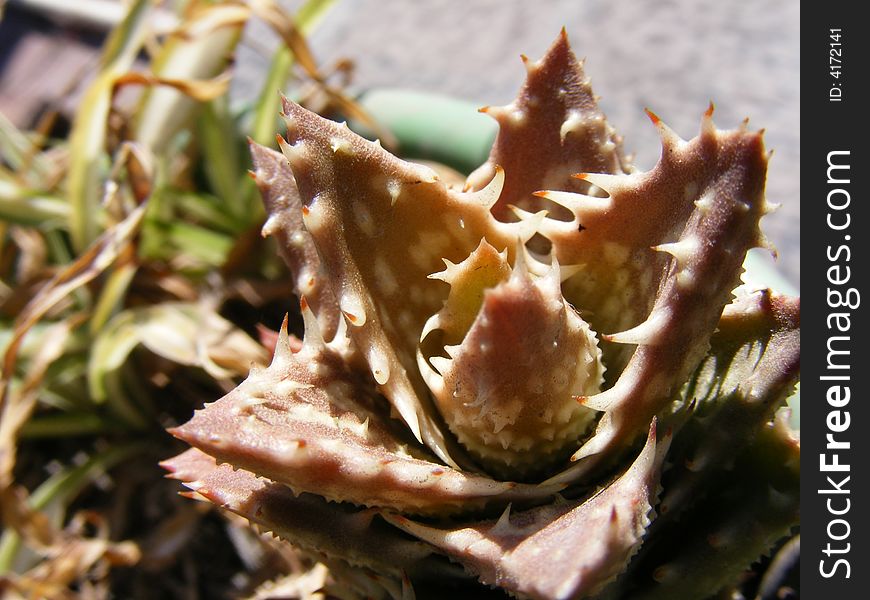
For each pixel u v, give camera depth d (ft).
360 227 0.41
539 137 0.46
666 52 1.11
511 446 0.41
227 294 0.78
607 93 1.09
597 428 0.40
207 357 0.68
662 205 0.41
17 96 1.02
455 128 0.76
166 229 0.79
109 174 0.81
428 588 0.42
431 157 0.78
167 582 0.71
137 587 0.71
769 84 1.05
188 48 0.80
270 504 0.40
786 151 0.99
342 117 0.84
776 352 0.42
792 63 1.07
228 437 0.35
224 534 0.72
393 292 0.43
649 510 0.34
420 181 0.41
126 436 0.78
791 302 0.43
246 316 0.80
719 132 0.38
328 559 0.43
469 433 0.41
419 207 0.42
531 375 0.38
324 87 0.77
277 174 0.46
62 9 1.12
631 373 0.38
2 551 0.71
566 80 0.45
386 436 0.41
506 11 1.22
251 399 0.38
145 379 0.77
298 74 0.94
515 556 0.34
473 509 0.40
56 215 0.79
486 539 0.36
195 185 0.89
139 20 0.79
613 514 0.31
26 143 0.88
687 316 0.37
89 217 0.77
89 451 0.80
